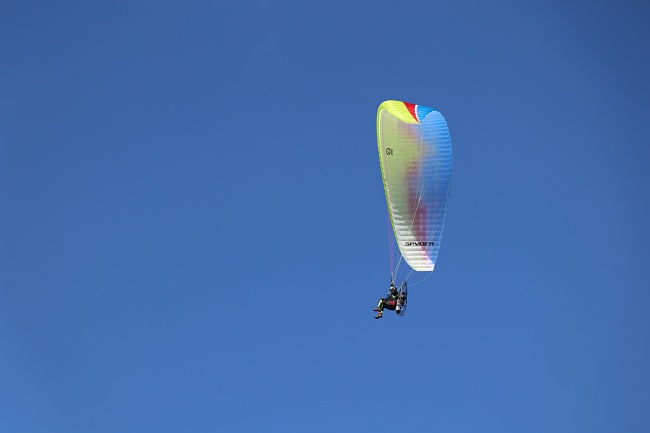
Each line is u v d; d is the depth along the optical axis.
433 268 52.97
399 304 52.16
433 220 53.12
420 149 52.75
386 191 52.94
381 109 52.22
